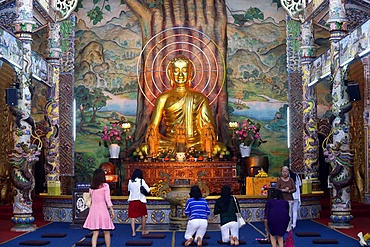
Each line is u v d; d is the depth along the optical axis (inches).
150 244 481.4
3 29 521.0
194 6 857.5
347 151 573.9
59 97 789.2
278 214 418.9
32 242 485.7
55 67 722.8
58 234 534.3
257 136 797.9
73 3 716.0
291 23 794.2
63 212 666.2
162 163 758.5
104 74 849.5
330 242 480.7
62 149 784.9
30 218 577.3
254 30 857.5
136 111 845.8
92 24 855.7
